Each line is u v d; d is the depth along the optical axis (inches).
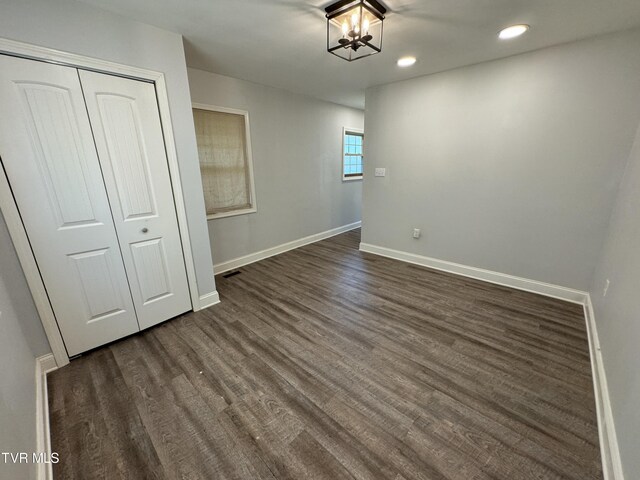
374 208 158.1
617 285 68.5
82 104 68.4
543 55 95.0
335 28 79.6
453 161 123.5
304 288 118.8
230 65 110.0
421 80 125.2
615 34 83.0
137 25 74.4
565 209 100.7
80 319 74.9
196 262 98.4
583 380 67.0
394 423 56.4
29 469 43.0
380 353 77.3
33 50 60.4
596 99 89.0
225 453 51.1
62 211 68.7
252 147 139.6
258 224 151.5
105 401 62.2
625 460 42.4
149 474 47.8
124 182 78.0
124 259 81.0
